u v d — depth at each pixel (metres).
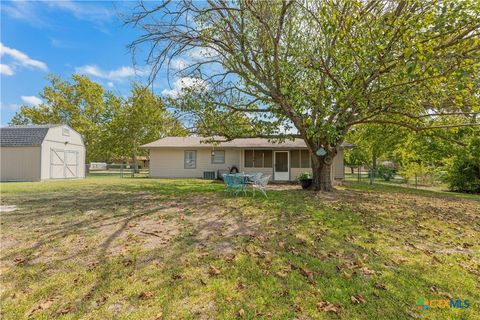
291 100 7.88
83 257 3.63
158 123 19.77
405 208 7.27
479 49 5.07
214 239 4.40
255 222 5.49
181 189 11.40
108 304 2.54
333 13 5.16
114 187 12.17
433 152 14.91
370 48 5.34
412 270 3.28
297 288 2.83
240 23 8.35
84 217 5.89
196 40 8.21
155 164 19.27
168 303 2.55
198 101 8.80
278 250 3.91
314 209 6.82
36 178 16.33
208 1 7.45
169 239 4.38
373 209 7.00
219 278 3.05
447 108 8.00
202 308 2.48
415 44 4.32
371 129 15.63
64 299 2.63
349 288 2.83
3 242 4.20
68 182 14.95
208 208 6.92
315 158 10.65
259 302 2.57
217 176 18.58
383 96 7.16
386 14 5.79
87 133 30.22
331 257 3.67
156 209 6.80
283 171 17.58
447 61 5.03
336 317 2.36
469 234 4.86
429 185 16.86
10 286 2.87
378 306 2.52
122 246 4.05
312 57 7.21
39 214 6.18
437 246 4.21
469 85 4.51
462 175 13.51
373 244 4.21
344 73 6.61
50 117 29.59
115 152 27.78
